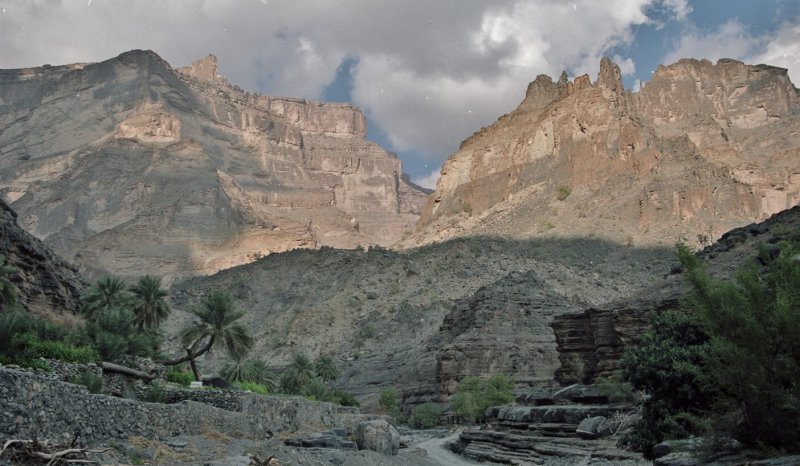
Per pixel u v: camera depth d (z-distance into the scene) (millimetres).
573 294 156750
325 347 155500
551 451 39812
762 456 22328
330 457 32500
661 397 32969
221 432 33656
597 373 52625
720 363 24000
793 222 47281
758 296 23156
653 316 36344
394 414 102250
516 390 91000
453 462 43656
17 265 61719
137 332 53219
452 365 102562
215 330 56719
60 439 22484
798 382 22219
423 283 182000
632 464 31781
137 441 26328
